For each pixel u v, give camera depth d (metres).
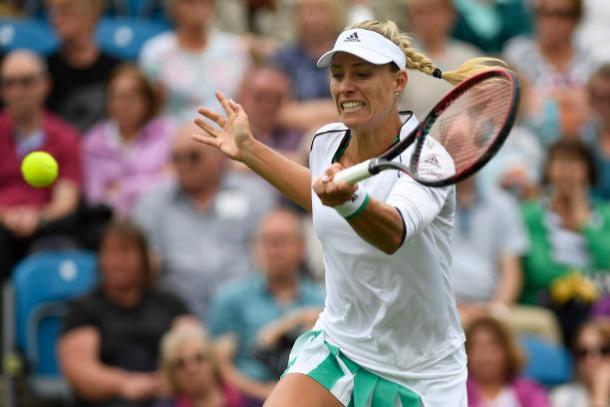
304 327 28.91
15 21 38.00
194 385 27.66
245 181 33.31
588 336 31.16
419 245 16.75
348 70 16.52
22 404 30.61
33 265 31.27
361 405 17.67
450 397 17.83
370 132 17.08
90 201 34.25
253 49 39.16
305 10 37.22
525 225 33.81
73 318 29.36
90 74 36.94
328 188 14.94
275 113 35.06
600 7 43.59
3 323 30.97
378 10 41.31
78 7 36.44
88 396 28.97
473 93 16.09
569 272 33.44
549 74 40.25
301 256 30.59
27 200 33.09
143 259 29.70
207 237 32.38
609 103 37.56
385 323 17.41
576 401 31.06
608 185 36.88
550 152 34.34
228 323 30.00
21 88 33.00
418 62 16.78
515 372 28.67
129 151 34.56
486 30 43.09
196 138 18.25
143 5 41.88
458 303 32.16
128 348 29.30
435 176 15.90
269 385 28.77
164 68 37.22
